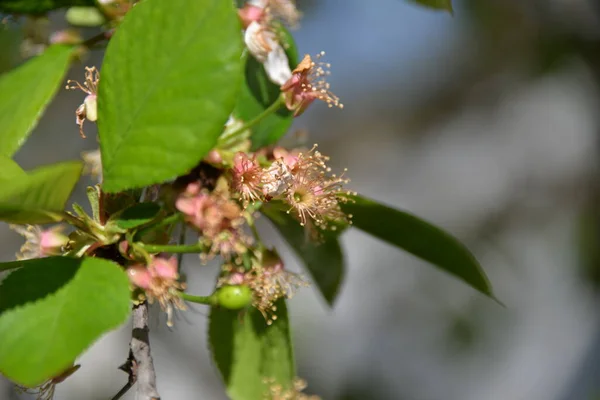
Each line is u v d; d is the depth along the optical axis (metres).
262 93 0.63
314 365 1.12
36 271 0.57
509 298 1.22
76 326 0.56
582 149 1.29
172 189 0.60
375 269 1.21
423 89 1.37
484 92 1.34
